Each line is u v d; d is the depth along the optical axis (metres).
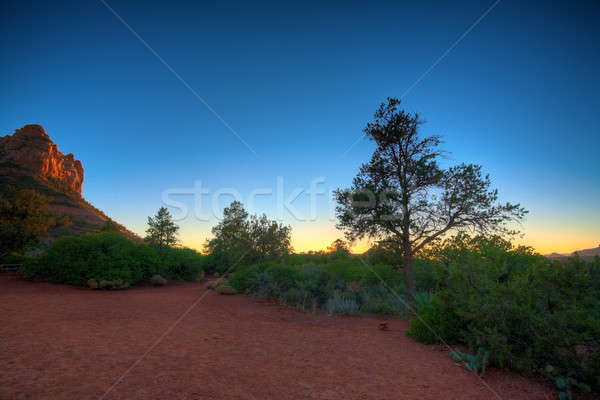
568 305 5.04
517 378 4.66
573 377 4.42
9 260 19.05
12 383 3.55
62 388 3.52
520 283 5.65
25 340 5.31
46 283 14.91
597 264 5.30
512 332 5.29
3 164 101.50
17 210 19.75
